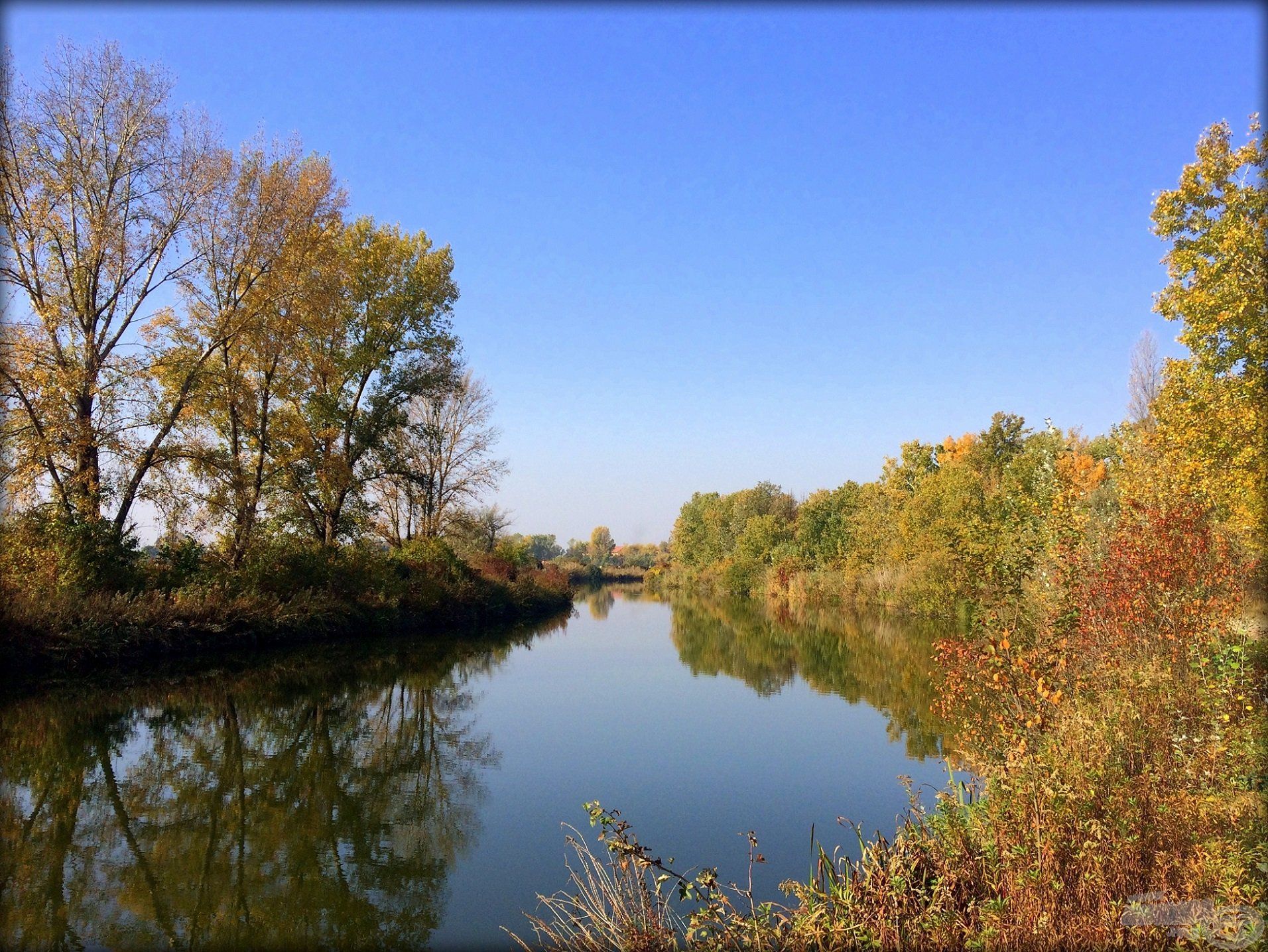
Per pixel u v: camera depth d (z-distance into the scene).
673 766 10.48
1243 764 5.56
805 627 30.36
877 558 37.34
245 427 20.45
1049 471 20.28
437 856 7.48
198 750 11.06
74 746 10.98
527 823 8.38
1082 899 4.84
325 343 24.67
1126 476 15.19
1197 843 4.96
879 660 20.44
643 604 50.78
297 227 20.53
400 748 11.53
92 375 16.61
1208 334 13.95
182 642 16.67
